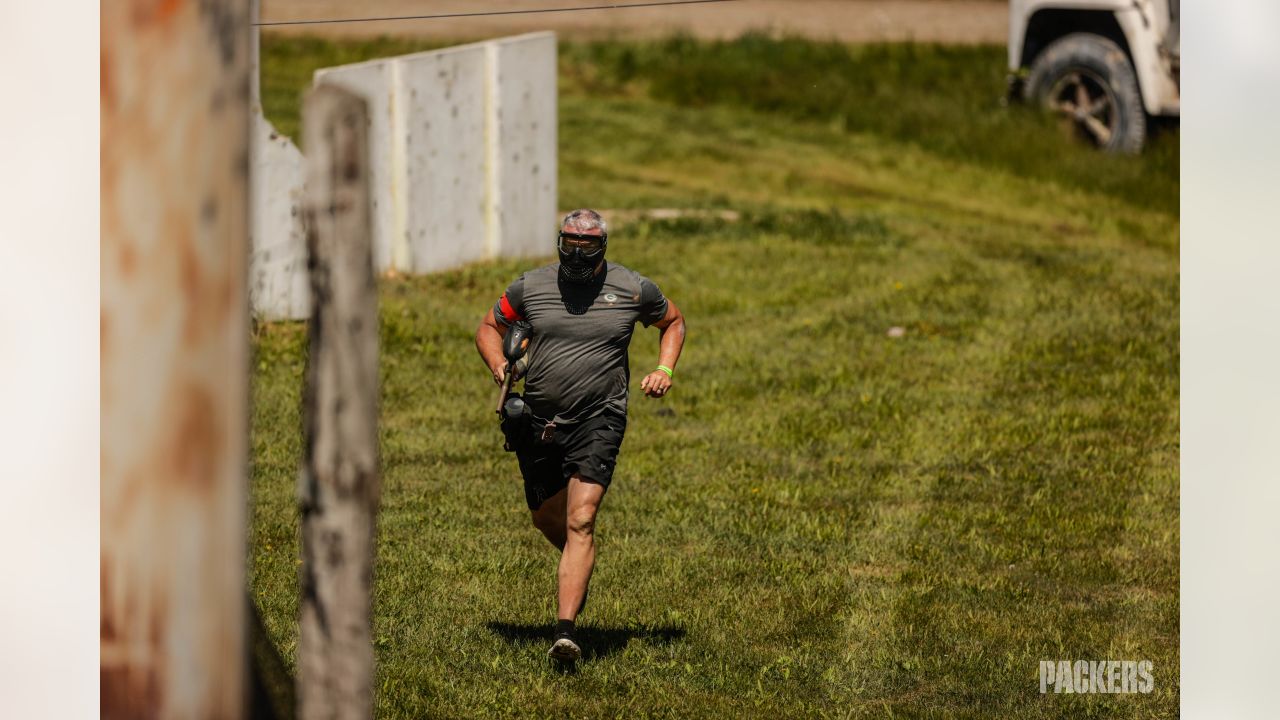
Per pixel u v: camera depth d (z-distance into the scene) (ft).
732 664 64.80
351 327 21.74
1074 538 87.45
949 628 71.20
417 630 66.80
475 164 167.02
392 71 153.69
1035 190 237.86
